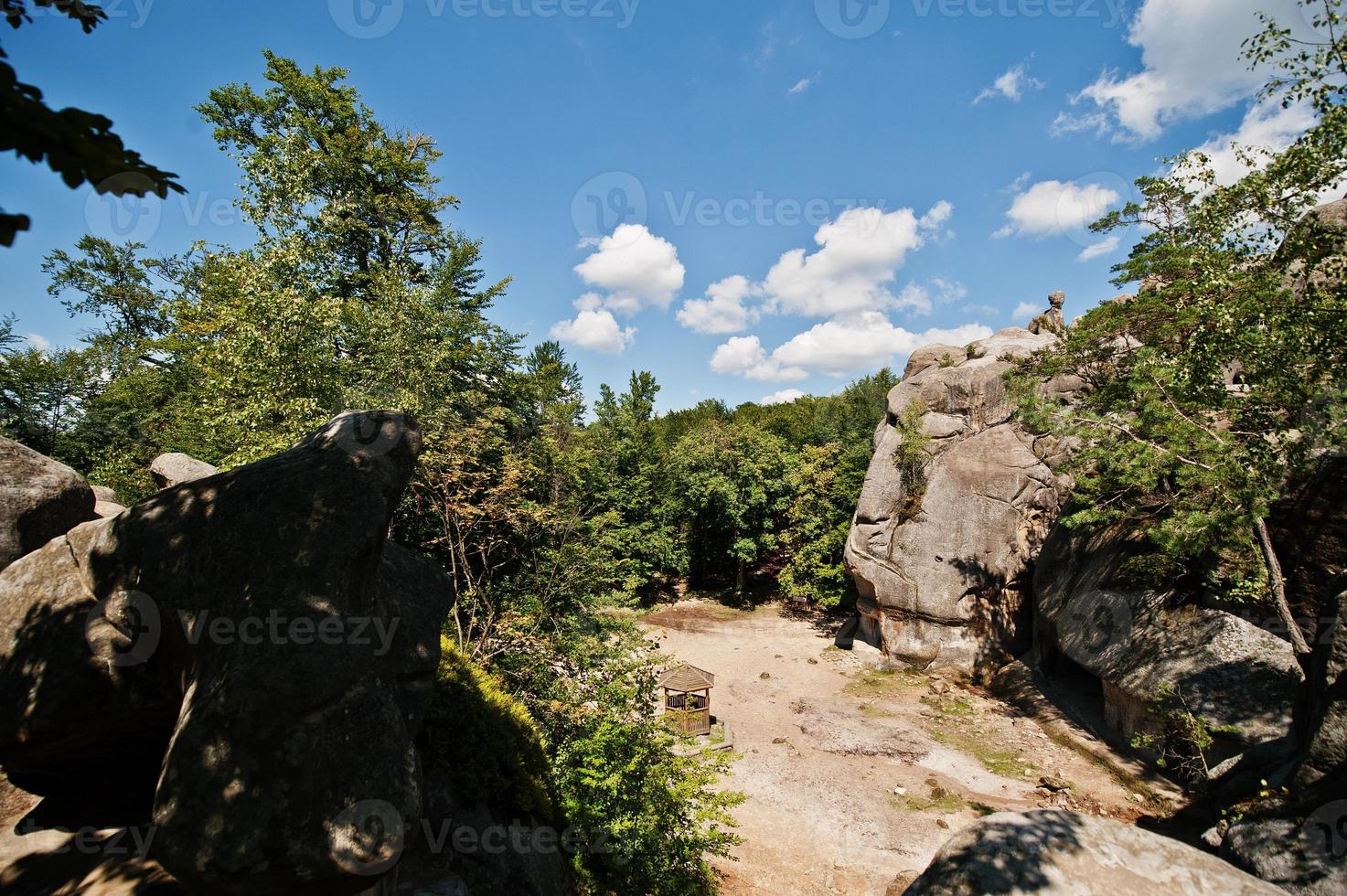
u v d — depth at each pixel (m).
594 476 21.70
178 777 3.39
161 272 28.38
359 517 4.32
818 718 18.70
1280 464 9.85
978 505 21.92
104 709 4.18
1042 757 15.41
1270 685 10.84
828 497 29.77
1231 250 10.34
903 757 16.00
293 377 13.28
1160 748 13.26
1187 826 11.24
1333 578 10.66
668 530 32.03
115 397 21.67
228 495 4.32
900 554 22.83
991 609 21.72
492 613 12.87
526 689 11.98
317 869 3.43
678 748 15.92
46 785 4.91
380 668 4.19
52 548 4.72
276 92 19.19
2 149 1.83
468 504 13.32
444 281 17.67
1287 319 9.04
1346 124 8.34
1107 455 12.66
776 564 36.22
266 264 13.79
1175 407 10.84
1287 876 6.12
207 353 14.70
